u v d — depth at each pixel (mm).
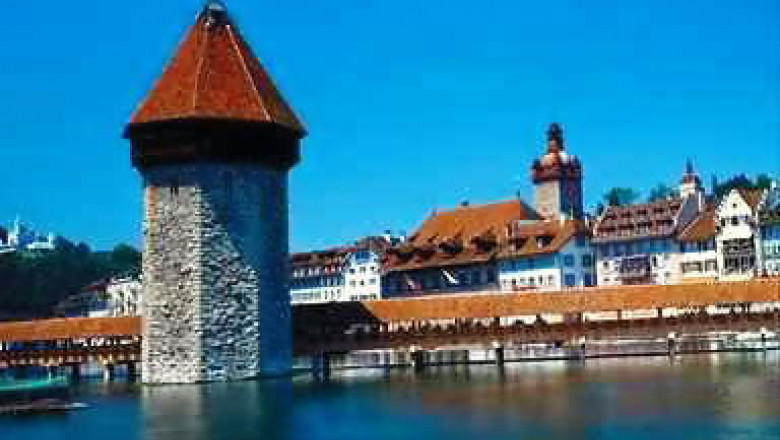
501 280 135000
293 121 80000
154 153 75250
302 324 89188
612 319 94062
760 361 79312
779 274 115375
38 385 65375
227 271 74812
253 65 79625
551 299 92375
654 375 69500
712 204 138375
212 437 47125
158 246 75188
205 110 74438
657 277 134750
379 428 48219
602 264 140375
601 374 72750
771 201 126938
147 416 56094
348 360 92562
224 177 75000
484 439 43375
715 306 91312
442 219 151500
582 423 46750
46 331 92438
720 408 49750
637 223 137625
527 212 143875
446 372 82938
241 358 75250
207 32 78688
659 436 42031
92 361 87438
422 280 143000
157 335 75000
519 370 81125
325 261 170500
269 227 77625
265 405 59469
